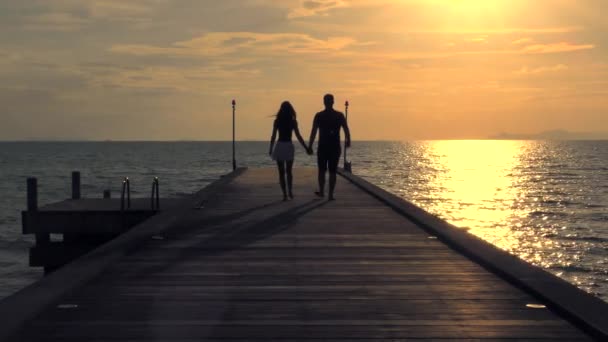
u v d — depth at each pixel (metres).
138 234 9.50
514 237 32.88
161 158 145.88
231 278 6.91
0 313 5.30
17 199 52.81
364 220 11.62
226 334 4.98
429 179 70.00
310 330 5.10
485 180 70.06
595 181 70.00
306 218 11.89
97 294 6.17
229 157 149.62
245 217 12.00
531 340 4.87
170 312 5.57
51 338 4.86
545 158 144.75
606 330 4.77
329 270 7.36
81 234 16.23
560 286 6.16
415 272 7.26
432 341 4.85
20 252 29.75
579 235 33.34
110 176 78.50
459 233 9.47
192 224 11.08
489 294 6.23
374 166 98.75
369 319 5.41
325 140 14.73
